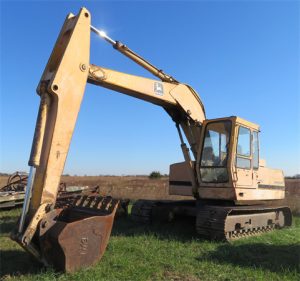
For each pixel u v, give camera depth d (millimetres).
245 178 10016
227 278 6145
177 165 11031
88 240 6094
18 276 5992
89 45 6832
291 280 6090
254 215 10383
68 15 7031
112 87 8352
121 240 8656
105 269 6207
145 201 11695
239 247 8320
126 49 8594
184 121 10367
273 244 8922
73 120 6484
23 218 5852
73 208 7250
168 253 7629
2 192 14383
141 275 6113
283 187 12438
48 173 6113
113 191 26031
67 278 5691
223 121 9906
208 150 10070
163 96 9469
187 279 6082
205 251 7953
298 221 13484
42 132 6164
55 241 5762
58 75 6336
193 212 10531
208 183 9969
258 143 10805
